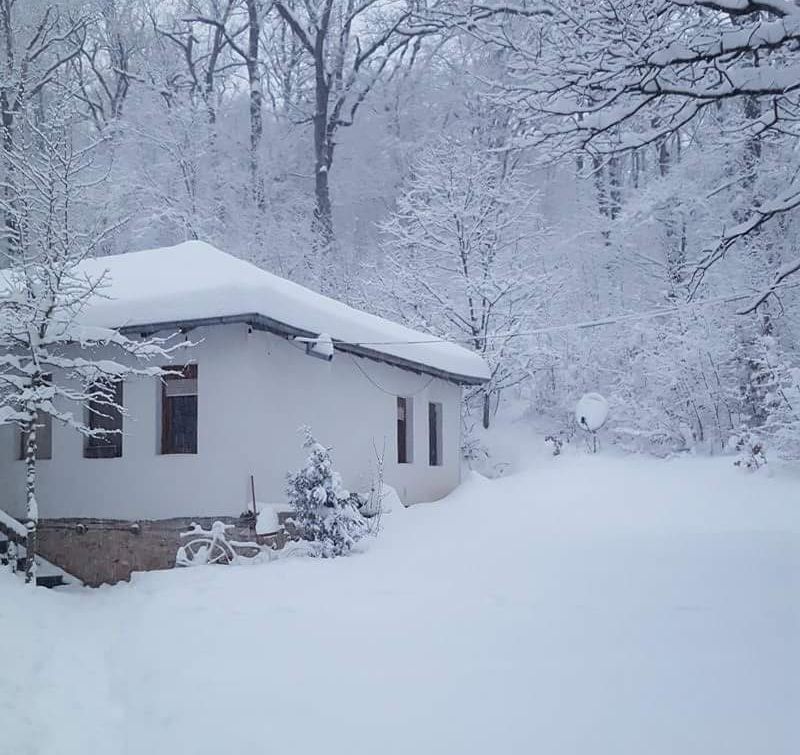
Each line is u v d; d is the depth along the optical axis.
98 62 33.56
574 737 4.71
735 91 9.66
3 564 12.55
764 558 10.01
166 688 6.10
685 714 4.98
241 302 12.02
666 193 24.00
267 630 7.49
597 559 10.45
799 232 22.62
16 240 12.20
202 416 12.70
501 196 26.34
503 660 6.27
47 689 6.43
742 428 20.02
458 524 14.80
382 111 36.88
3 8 25.84
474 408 27.00
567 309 27.83
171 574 10.62
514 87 10.65
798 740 4.52
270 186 34.62
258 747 4.86
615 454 22.97
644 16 9.55
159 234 31.02
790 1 9.10
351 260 31.44
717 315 22.77
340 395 15.00
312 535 12.03
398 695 5.59
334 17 34.47
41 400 11.09
